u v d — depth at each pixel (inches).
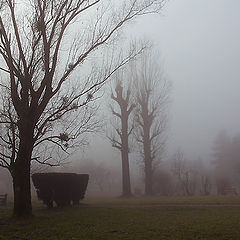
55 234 454.9
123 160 1358.3
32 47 632.4
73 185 843.4
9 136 622.2
